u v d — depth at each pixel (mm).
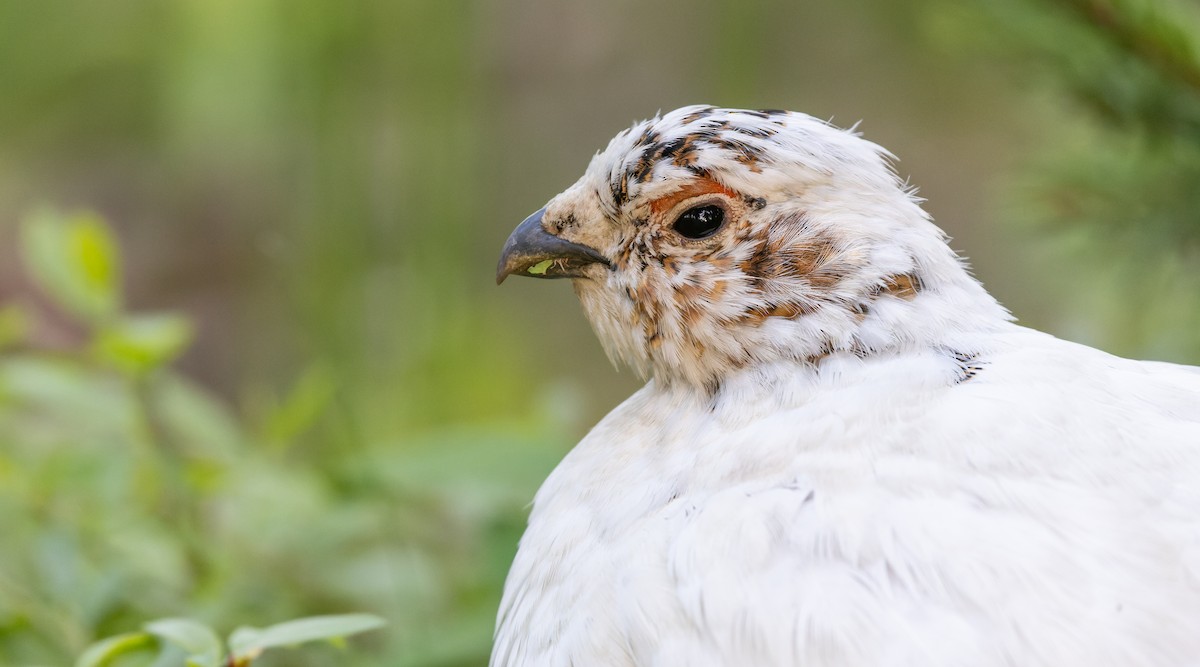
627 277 1522
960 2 1603
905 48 2562
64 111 2754
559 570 1504
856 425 1493
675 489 1501
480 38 2512
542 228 1530
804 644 1468
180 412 1621
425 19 2213
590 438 1526
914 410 1493
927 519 1476
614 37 2746
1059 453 1483
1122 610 1465
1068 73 1588
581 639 1487
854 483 1483
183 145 2760
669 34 2730
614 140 1525
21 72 2672
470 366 2139
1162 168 1595
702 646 1476
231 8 2258
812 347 1508
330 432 1778
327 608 1612
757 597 1474
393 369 2070
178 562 1601
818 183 1510
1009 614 1465
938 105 2539
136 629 1578
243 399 2590
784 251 1510
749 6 2236
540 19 2730
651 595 1482
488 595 1600
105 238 1623
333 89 2207
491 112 2660
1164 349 1639
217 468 1609
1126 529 1474
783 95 2607
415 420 2021
